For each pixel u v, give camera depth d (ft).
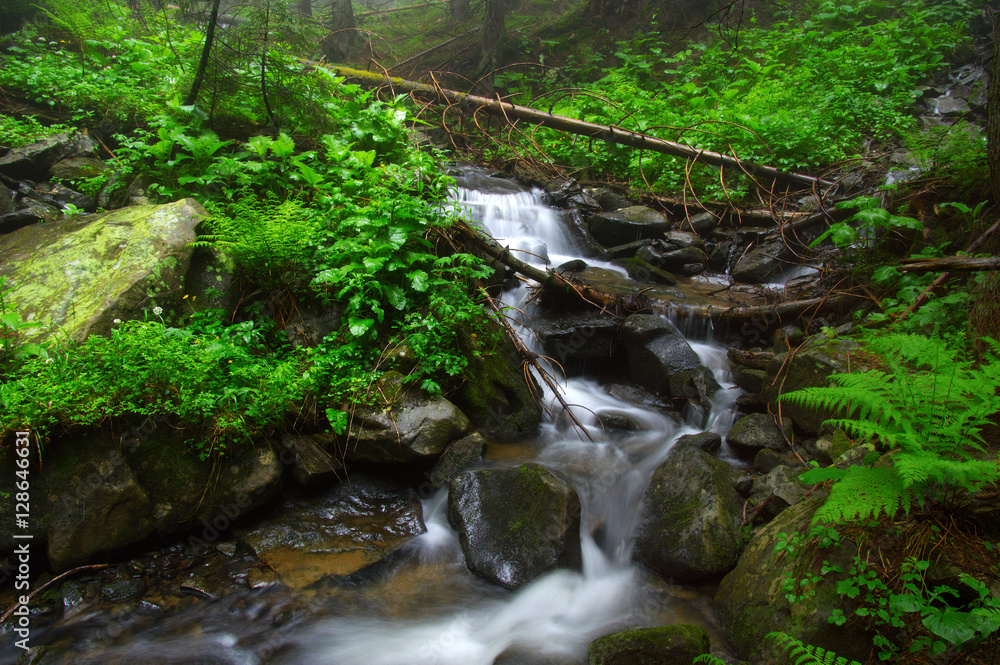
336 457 16.38
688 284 28.19
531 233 30.96
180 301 16.67
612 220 31.27
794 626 10.45
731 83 43.70
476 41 54.44
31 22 33.09
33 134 24.12
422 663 11.84
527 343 22.25
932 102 39.11
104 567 13.44
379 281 18.49
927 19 46.78
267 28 23.22
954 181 22.20
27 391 12.69
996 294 14.76
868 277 21.93
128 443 13.74
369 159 21.62
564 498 14.40
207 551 14.40
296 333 17.97
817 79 41.32
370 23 70.54
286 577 13.73
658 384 21.15
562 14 63.93
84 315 14.98
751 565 12.34
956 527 10.22
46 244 17.20
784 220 29.84
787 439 16.43
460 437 17.25
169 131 21.20
